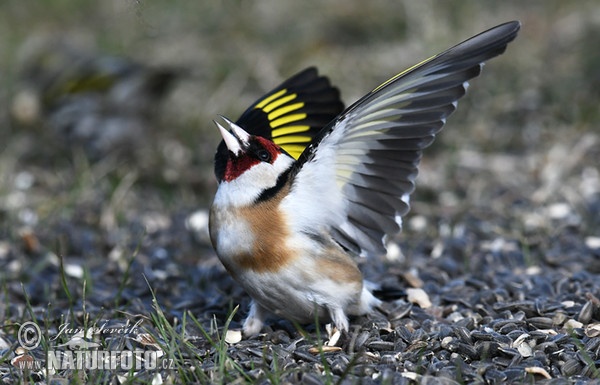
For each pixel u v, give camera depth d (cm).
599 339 797
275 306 812
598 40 1800
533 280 994
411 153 781
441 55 736
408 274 1017
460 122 1612
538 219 1230
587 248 1124
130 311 956
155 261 1148
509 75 1744
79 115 1620
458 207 1296
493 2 1988
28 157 1594
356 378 742
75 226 1305
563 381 736
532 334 823
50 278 1095
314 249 784
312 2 2058
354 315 863
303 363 784
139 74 1639
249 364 781
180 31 2027
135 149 1597
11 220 1327
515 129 1576
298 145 896
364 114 751
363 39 1959
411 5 1933
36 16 2200
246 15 2042
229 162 791
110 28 2092
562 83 1692
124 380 755
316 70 928
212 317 926
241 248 784
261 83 1791
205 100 1759
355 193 795
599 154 1452
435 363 780
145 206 1394
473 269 1078
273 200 784
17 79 1802
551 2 1970
